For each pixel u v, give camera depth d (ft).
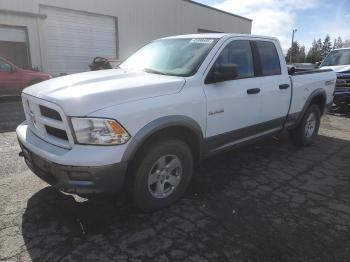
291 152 19.56
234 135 14.65
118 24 69.10
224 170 16.26
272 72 16.66
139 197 11.27
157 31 78.07
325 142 22.29
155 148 11.21
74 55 62.80
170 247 10.02
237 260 9.51
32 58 53.57
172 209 12.25
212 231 10.90
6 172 15.19
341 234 10.96
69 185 10.00
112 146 9.96
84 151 9.82
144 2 73.61
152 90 11.28
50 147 10.59
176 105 11.59
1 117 28.22
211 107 12.95
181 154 12.17
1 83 38.68
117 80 11.80
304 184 14.90
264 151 19.53
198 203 12.76
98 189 10.07
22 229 10.70
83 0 61.77
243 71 15.01
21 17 51.31
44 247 9.86
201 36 15.02
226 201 13.00
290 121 18.53
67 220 11.28
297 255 9.80
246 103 14.69
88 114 9.80
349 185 14.96
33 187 13.61
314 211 12.44
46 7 56.95
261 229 11.09
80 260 9.36
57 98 10.32
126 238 10.39
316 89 20.02
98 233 10.61
